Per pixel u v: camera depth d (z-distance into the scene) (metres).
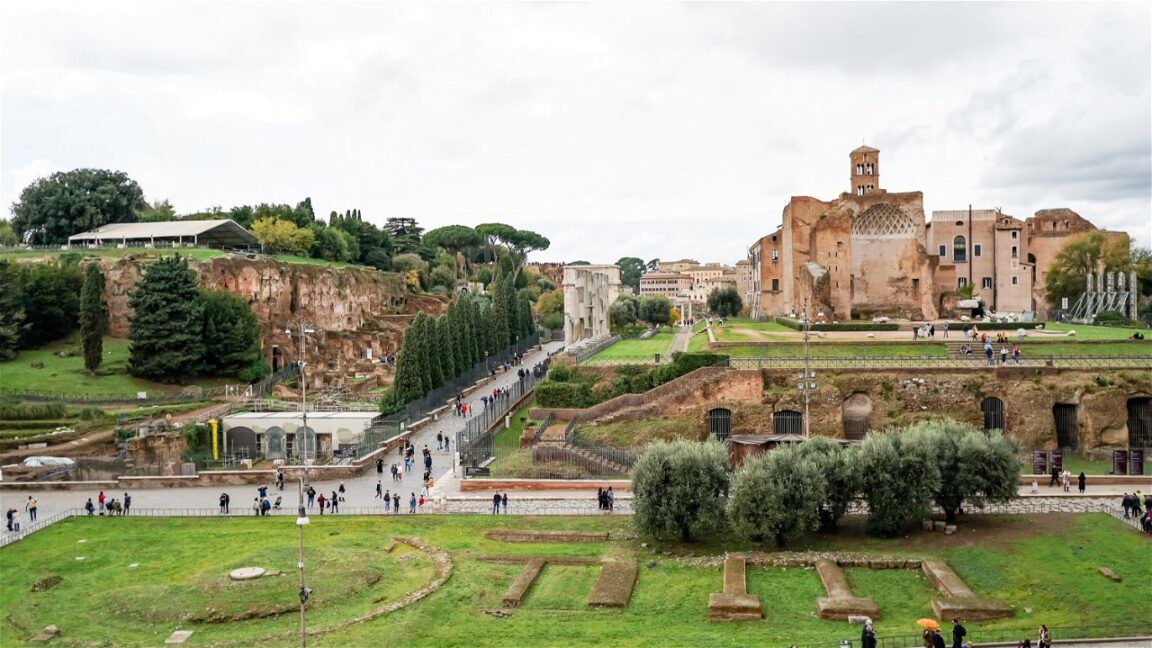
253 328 123.31
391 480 77.75
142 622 46.69
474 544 59.34
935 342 101.19
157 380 112.25
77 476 79.38
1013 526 59.34
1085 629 42.81
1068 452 86.81
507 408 99.56
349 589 50.50
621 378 94.50
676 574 53.38
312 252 188.75
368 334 161.62
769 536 57.31
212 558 57.47
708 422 88.94
